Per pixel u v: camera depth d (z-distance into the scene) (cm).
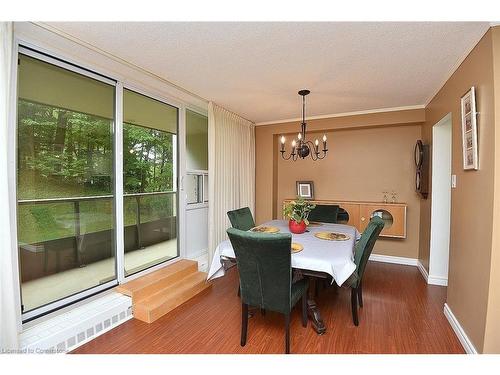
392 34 179
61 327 188
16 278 174
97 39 190
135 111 277
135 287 246
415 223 376
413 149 377
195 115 374
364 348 189
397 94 304
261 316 236
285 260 173
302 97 317
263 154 463
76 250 225
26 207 191
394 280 320
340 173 423
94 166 236
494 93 160
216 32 180
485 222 169
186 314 240
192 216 368
